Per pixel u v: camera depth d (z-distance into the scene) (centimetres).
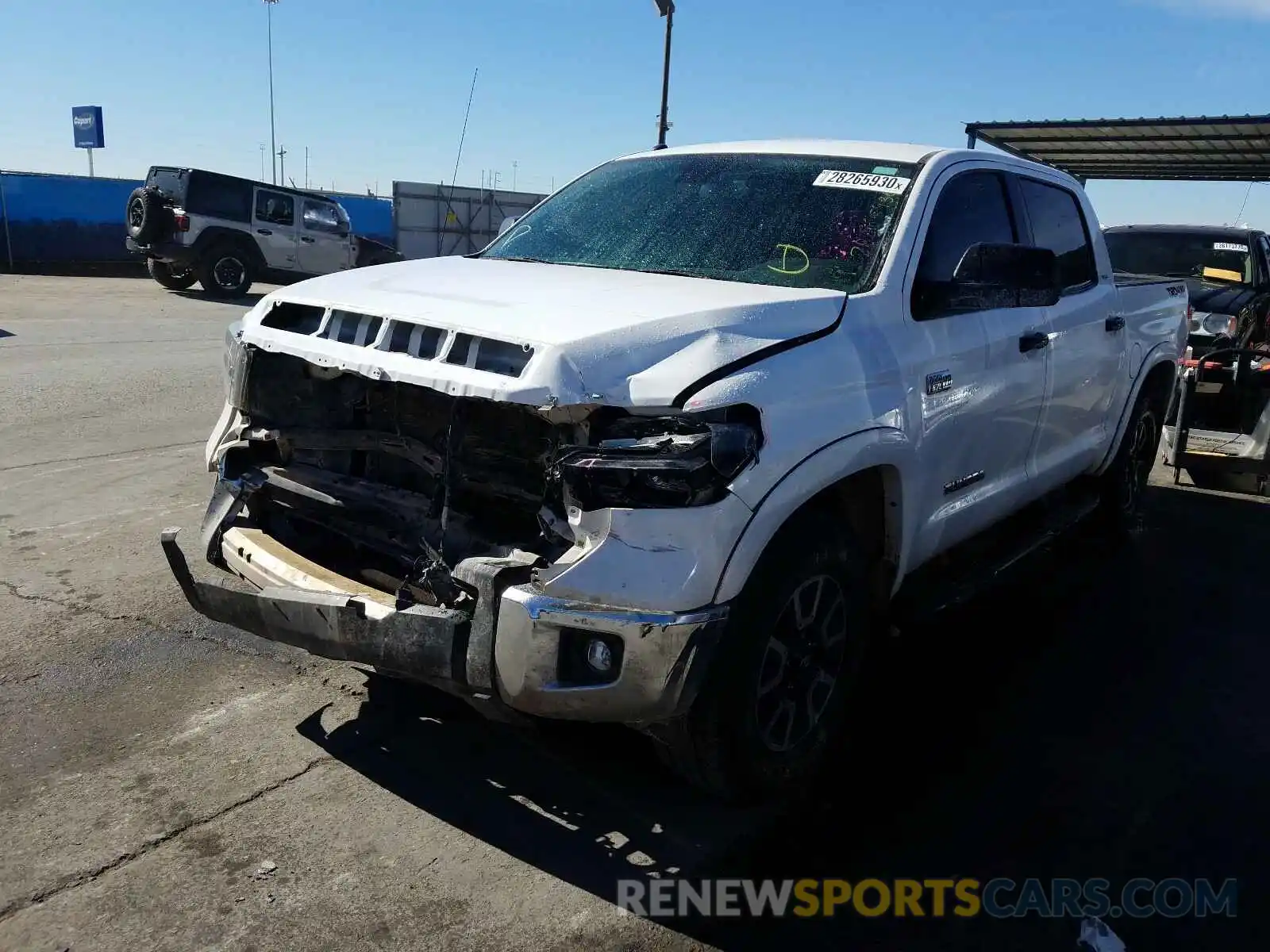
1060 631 482
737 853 301
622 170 455
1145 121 1069
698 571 264
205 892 269
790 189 397
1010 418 421
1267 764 366
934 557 411
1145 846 315
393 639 275
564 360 267
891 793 336
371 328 307
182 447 704
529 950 256
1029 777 350
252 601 305
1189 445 748
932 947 268
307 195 1911
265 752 335
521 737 353
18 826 290
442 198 2903
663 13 1736
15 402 825
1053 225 481
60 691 365
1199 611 514
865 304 337
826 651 327
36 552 495
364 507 312
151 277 2292
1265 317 1073
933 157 401
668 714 270
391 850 290
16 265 2277
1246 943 274
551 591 259
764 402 281
